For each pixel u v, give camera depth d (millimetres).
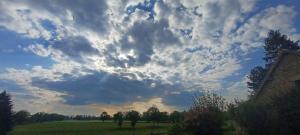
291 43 76812
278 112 27688
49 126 109500
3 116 57688
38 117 157375
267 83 33281
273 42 77312
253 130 27719
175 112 70375
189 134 32812
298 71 30062
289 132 26922
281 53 31734
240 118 28672
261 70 77938
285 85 31125
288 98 27703
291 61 30938
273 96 29266
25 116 111438
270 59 77188
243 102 29297
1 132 57344
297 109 26922
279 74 32062
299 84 30078
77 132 79688
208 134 32031
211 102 34000
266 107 28219
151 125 91438
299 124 26562
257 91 33812
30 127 102938
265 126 27375
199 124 32188
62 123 135000
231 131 32406
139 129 80812
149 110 93312
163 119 91625
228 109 30516
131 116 90562
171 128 36281
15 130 86250
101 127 97000
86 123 131750
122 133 68875
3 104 57781
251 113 27953
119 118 93062
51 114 171375
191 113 32844
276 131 27203
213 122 32188
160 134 58281
